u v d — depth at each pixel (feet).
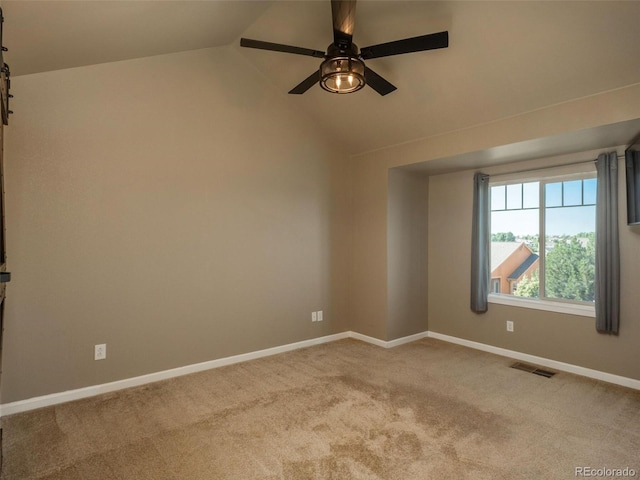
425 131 12.58
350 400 9.76
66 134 9.56
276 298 13.64
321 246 14.93
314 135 14.66
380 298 14.64
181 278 11.46
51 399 9.45
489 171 13.97
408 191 15.14
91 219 9.95
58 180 9.48
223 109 12.27
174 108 11.28
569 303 12.14
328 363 12.61
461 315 14.84
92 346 10.01
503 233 14.06
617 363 10.93
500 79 9.63
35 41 7.35
